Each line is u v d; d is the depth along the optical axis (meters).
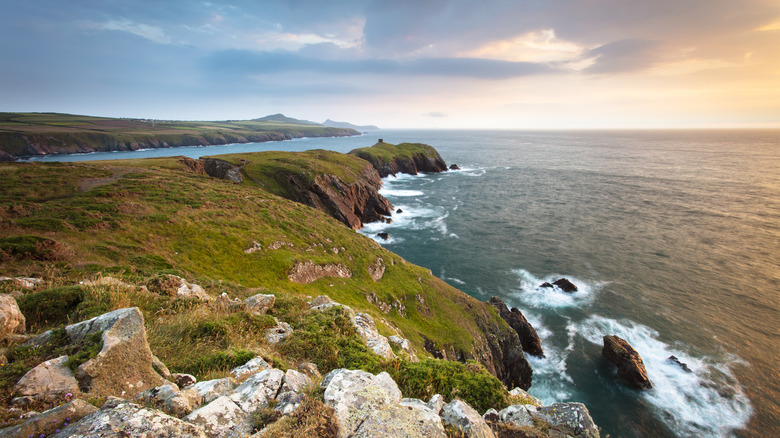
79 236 27.62
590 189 123.81
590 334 42.56
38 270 19.39
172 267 27.61
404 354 16.59
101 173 50.34
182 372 9.13
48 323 10.09
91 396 6.20
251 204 49.41
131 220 33.69
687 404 32.34
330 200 82.31
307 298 23.22
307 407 6.56
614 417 31.69
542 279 56.56
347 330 15.51
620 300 49.59
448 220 88.88
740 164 189.00
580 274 57.72
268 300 17.33
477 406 9.95
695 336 41.41
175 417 5.94
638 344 40.44
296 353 12.48
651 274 57.16
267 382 7.70
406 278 47.28
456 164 193.88
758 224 80.88
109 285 12.88
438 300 44.56
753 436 29.25
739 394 33.16
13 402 5.71
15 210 29.45
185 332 11.62
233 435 5.95
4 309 8.02
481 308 44.84
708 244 69.56
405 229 82.81
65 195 38.28
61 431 4.96
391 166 152.62
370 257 48.03
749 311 46.16
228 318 13.38
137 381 7.16
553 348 40.88
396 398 8.16
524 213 94.06
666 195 112.75
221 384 7.80
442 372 11.02
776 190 117.62
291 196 81.06
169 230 34.28
